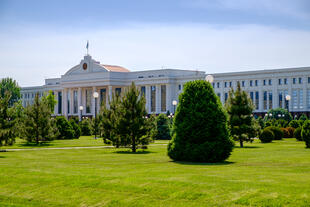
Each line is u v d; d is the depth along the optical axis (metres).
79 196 24.72
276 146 55.94
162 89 149.38
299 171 28.22
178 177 25.70
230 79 133.12
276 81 123.94
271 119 99.00
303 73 118.81
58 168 32.16
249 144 61.78
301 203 19.92
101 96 164.00
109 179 26.30
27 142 66.31
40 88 189.50
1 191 26.86
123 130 49.03
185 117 34.53
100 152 48.47
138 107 49.59
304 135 51.94
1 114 46.44
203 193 22.33
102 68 159.25
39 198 25.33
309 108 118.00
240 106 57.06
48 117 62.97
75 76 167.25
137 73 156.75
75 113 170.75
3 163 36.38
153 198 22.91
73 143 66.31
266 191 21.55
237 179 24.56
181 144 34.72
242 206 20.56
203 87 34.56
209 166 31.53
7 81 175.25
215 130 34.09
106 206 23.20
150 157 41.31
